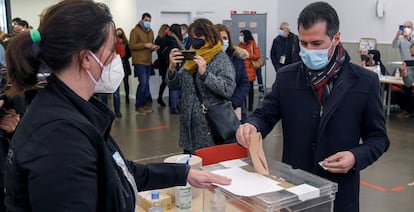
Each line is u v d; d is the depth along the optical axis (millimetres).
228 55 3004
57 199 788
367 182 3904
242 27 8617
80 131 857
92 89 987
